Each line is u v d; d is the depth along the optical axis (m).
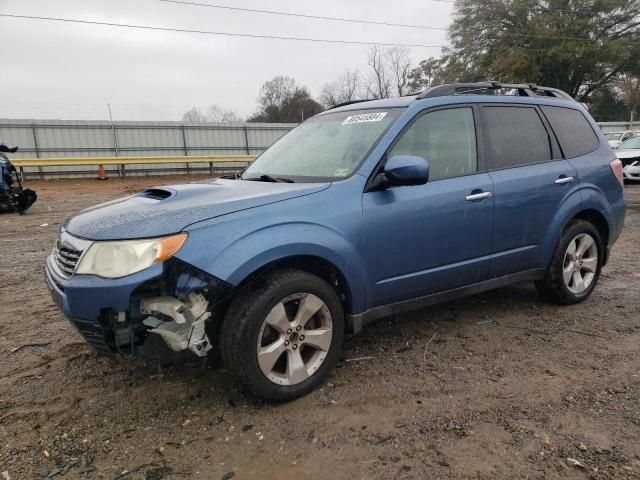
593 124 4.93
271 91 55.81
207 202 3.02
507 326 4.20
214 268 2.73
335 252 3.10
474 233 3.77
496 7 33.09
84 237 2.86
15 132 22.16
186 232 2.73
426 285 3.62
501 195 3.89
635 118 52.31
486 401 3.03
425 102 3.73
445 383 3.26
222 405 3.05
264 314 2.89
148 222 2.81
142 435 2.77
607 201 4.70
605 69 33.47
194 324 2.73
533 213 4.12
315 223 3.06
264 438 2.72
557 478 2.34
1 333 4.18
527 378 3.30
